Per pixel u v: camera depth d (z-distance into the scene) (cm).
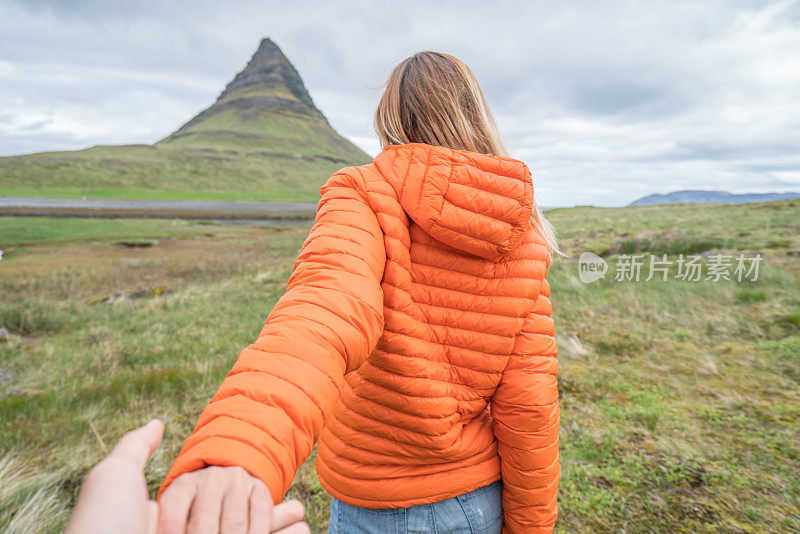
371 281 79
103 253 2238
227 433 51
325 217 87
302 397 58
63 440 355
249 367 60
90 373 566
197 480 44
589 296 722
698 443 295
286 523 46
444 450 104
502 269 103
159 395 459
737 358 440
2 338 760
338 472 109
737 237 1186
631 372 423
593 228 1686
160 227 3759
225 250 2322
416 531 107
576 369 437
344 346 68
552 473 114
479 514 111
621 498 251
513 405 108
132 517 32
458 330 101
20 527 223
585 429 324
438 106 103
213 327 784
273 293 1048
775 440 291
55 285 1408
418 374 98
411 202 91
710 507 238
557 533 232
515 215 94
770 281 736
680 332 529
